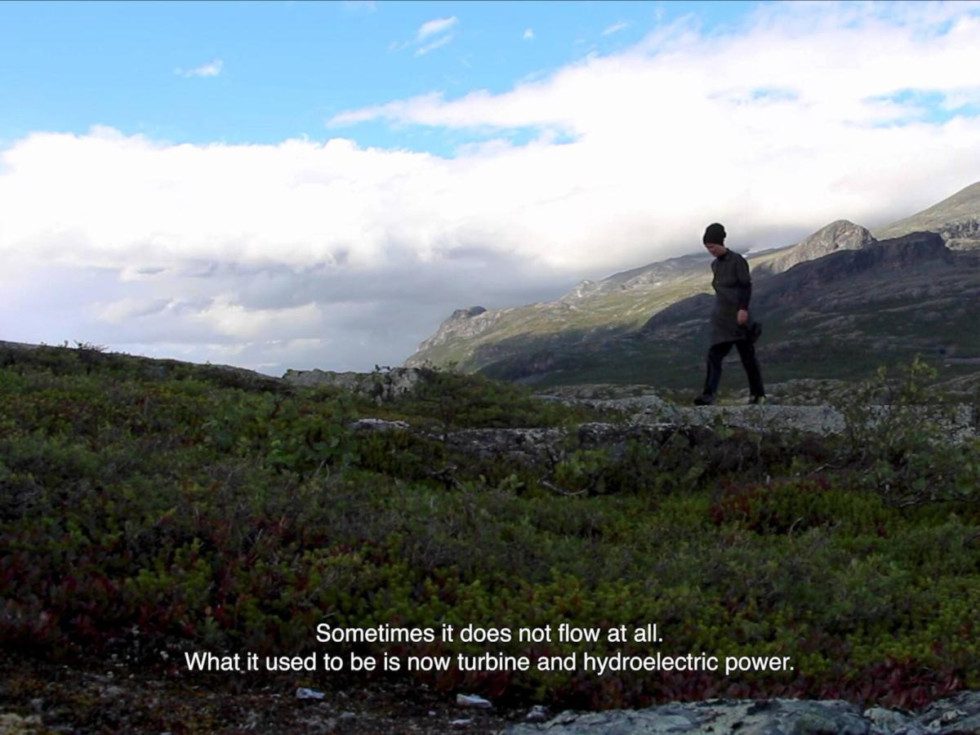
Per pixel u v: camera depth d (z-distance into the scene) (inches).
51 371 327.6
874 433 283.4
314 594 140.0
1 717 103.0
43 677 114.7
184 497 166.7
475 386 384.2
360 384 386.9
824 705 116.5
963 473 250.5
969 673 135.4
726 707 117.3
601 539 213.2
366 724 116.5
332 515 173.3
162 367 382.3
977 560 205.5
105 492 163.3
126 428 249.1
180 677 122.0
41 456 176.7
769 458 293.1
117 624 129.8
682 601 152.8
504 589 152.4
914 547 213.0
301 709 118.2
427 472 264.7
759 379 358.3
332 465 250.4
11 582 129.9
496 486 265.4
